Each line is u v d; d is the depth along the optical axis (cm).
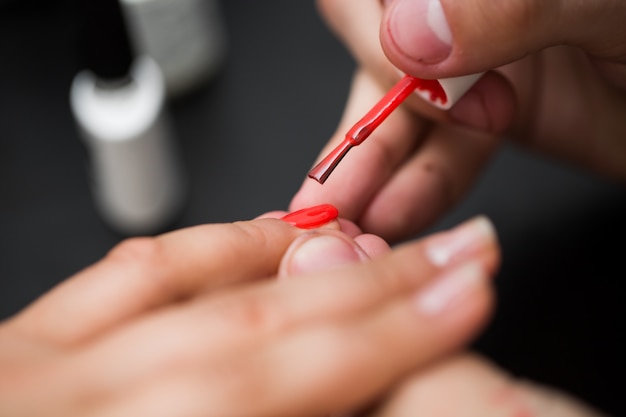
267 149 38
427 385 19
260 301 20
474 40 23
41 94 39
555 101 31
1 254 37
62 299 21
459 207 35
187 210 38
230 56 40
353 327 19
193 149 38
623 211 34
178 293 21
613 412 31
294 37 40
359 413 20
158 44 37
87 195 38
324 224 24
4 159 38
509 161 36
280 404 18
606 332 32
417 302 19
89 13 34
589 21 24
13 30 40
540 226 35
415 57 24
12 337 20
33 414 19
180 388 18
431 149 30
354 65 39
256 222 23
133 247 22
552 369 32
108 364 19
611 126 31
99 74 36
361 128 24
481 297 19
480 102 28
